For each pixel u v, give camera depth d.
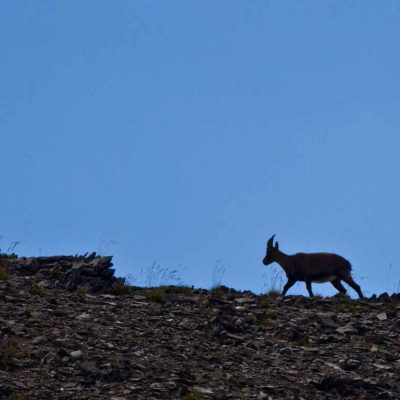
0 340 56.88
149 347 60.34
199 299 75.69
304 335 68.25
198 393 52.94
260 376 58.41
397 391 58.69
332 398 56.44
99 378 53.41
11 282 71.75
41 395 49.72
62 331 60.59
